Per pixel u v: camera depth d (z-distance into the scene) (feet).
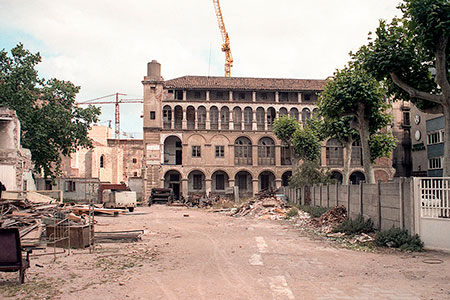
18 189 94.63
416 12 50.80
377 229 56.59
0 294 26.73
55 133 128.47
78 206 99.96
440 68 50.67
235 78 200.23
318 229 68.18
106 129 258.98
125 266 36.29
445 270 33.40
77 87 134.82
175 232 66.13
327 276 31.89
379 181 56.29
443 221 42.73
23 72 117.70
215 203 154.40
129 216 104.22
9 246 28.50
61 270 34.24
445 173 51.37
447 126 51.67
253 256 41.83
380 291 27.04
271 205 110.01
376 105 80.33
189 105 189.98
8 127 94.43
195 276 32.27
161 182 185.37
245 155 192.44
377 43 59.41
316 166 127.85
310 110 192.95
